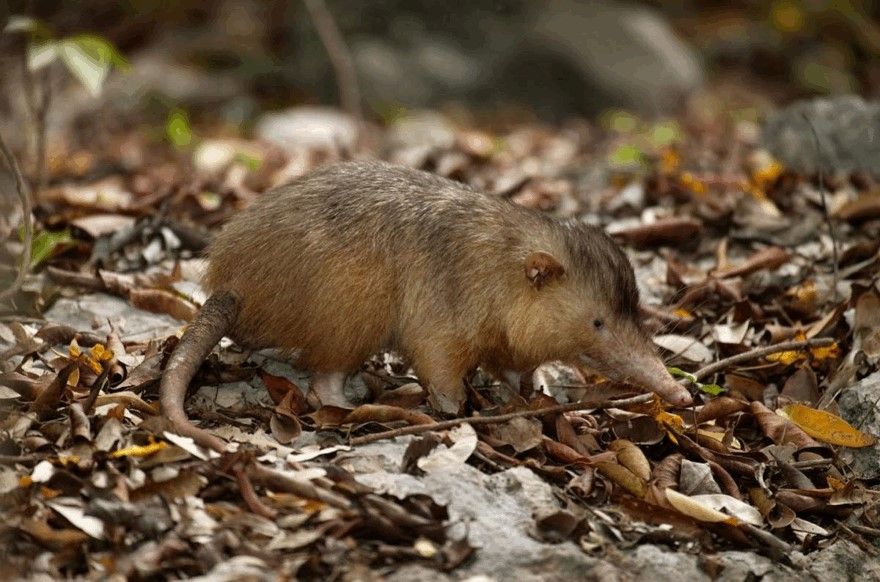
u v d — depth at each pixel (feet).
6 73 61.05
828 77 70.79
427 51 67.46
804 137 45.57
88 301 32.68
